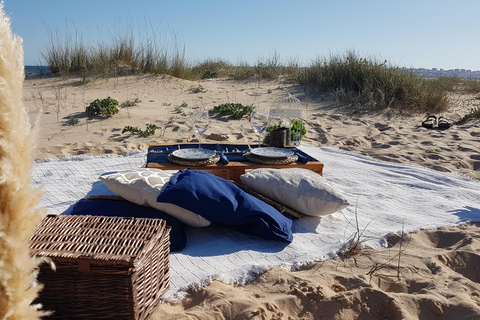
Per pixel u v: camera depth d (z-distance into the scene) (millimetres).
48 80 12078
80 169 4914
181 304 2301
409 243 3146
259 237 3160
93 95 10461
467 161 5812
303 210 3502
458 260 2857
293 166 4086
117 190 3201
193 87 12266
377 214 3793
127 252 1935
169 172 3457
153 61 13148
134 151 5668
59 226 2195
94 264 1858
